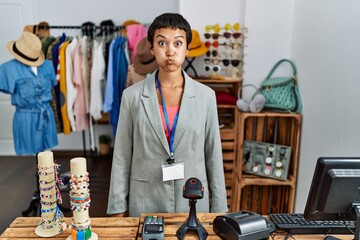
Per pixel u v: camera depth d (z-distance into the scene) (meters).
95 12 3.82
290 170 2.28
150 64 2.37
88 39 3.17
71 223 1.12
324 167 0.95
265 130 2.34
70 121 3.03
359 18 1.47
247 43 2.37
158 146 1.24
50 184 1.06
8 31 3.75
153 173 1.26
